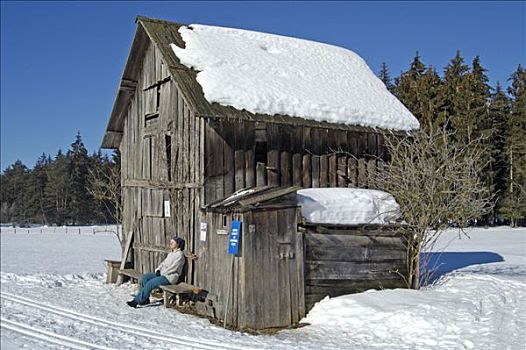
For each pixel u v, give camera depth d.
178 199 15.24
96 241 44.56
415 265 14.33
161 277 14.13
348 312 11.95
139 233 17.81
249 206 11.92
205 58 15.52
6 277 19.92
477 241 32.88
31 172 98.06
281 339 10.72
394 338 10.50
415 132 16.25
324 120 15.47
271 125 14.80
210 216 13.41
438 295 13.08
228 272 12.38
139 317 12.84
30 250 34.78
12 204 99.62
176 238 14.44
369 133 16.34
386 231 13.84
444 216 14.80
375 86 18.91
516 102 32.56
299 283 12.52
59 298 15.59
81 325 11.98
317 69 18.17
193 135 14.54
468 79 40.22
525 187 31.39
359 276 13.40
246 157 14.41
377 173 15.82
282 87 15.70
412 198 14.21
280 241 12.38
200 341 10.42
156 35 16.11
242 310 11.85
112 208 54.69
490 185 30.55
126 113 18.95
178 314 13.27
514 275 17.22
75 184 80.69
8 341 10.58
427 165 14.72
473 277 15.87
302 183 15.16
